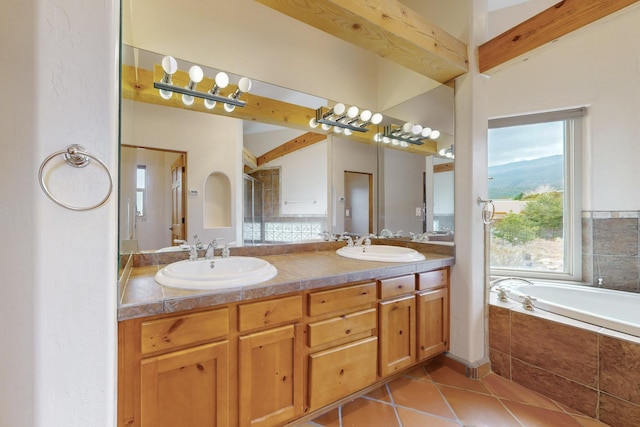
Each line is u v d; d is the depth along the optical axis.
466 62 1.94
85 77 0.78
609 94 2.52
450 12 2.08
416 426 1.45
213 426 1.13
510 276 2.89
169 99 1.73
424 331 1.88
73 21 0.77
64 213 0.77
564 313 1.73
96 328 0.81
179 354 1.06
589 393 1.53
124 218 1.23
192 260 1.63
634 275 2.45
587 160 2.63
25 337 0.75
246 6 1.96
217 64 1.85
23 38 0.73
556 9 1.58
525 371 1.81
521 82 2.80
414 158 2.41
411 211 2.44
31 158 0.74
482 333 1.99
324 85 2.35
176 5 1.71
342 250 2.21
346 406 1.61
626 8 1.36
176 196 1.75
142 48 1.62
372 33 1.53
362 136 2.67
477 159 1.97
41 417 0.76
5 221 0.75
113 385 0.85
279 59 2.10
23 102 0.74
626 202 2.47
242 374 1.19
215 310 1.14
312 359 1.39
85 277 0.80
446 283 2.04
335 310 1.46
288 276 1.40
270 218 2.16
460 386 1.81
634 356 1.38
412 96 2.42
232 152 1.98
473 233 1.95
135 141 1.59
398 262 1.80
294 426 1.42
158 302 1.01
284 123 2.20
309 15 1.40
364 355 1.58
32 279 0.75
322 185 2.42
